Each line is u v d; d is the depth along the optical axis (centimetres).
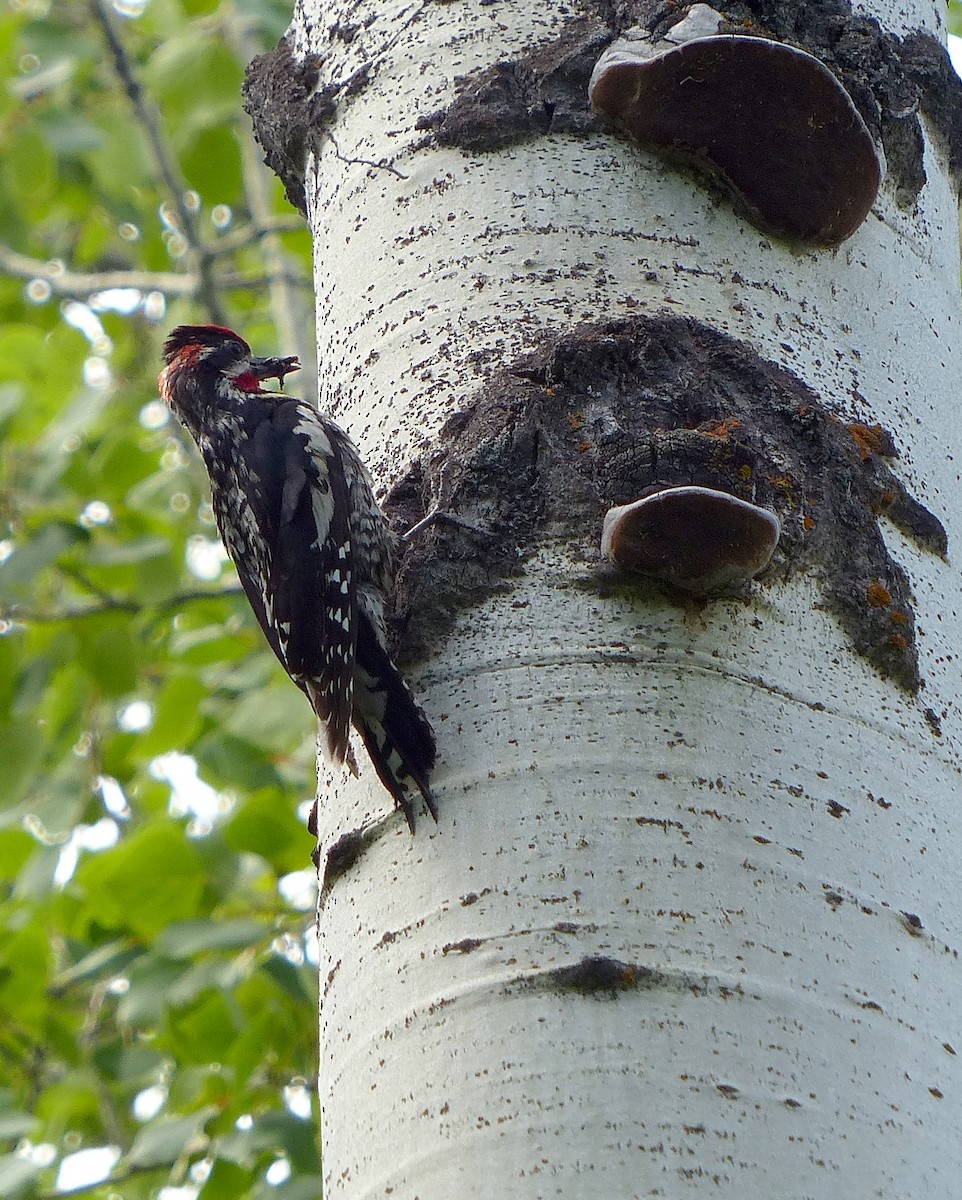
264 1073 1072
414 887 494
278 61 717
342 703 554
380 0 673
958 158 684
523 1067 448
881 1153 441
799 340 582
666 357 564
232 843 1097
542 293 588
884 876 489
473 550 538
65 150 1395
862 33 643
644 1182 424
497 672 518
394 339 606
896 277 621
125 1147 1217
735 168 590
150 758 1274
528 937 467
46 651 1268
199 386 847
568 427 554
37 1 1562
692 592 517
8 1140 1151
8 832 1309
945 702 540
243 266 1780
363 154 649
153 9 1503
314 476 677
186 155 1416
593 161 604
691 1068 440
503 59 629
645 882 470
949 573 570
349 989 501
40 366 1439
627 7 630
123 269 1902
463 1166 442
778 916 468
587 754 494
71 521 1262
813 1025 453
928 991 477
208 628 1363
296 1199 973
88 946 1260
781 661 515
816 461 553
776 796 489
